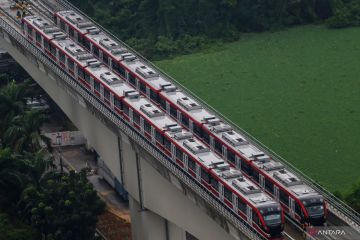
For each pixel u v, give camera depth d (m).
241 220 195.25
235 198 198.12
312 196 198.75
